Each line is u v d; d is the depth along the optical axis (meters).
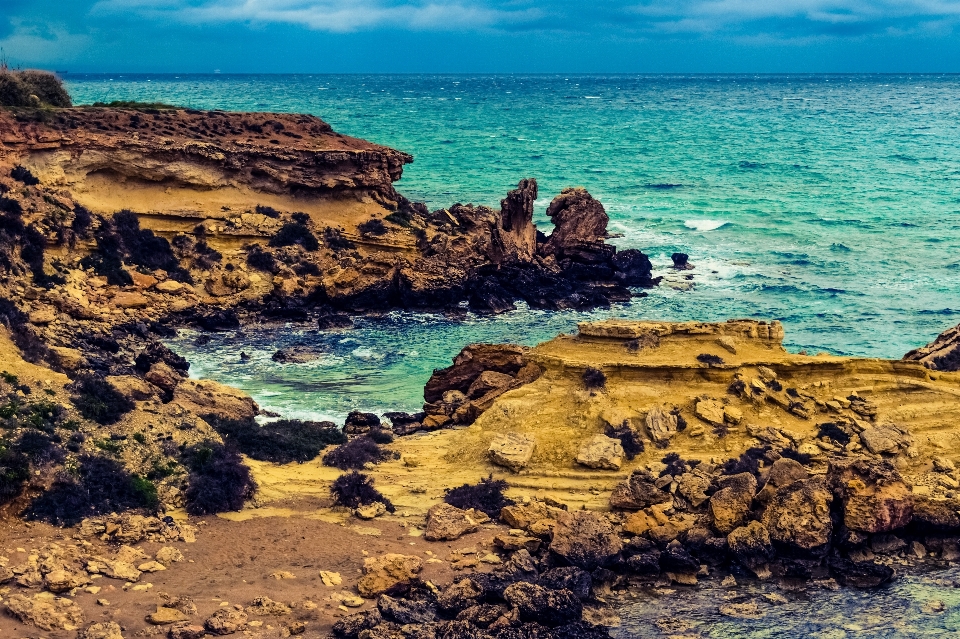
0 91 84.25
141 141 81.50
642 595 35.22
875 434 41.88
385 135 197.75
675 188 131.12
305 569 34.59
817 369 45.03
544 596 32.50
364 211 89.38
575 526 36.31
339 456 43.53
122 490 37.62
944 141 186.62
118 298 70.25
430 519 37.84
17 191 73.00
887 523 37.38
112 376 46.38
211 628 30.22
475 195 123.38
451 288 77.88
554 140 191.12
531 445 42.47
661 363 44.75
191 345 67.38
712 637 32.56
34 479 36.34
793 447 41.56
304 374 61.34
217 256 78.56
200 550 35.38
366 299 76.81
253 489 40.03
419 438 46.81
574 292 79.38
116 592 31.97
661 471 40.31
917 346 66.50
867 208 115.75
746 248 96.38
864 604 34.72
